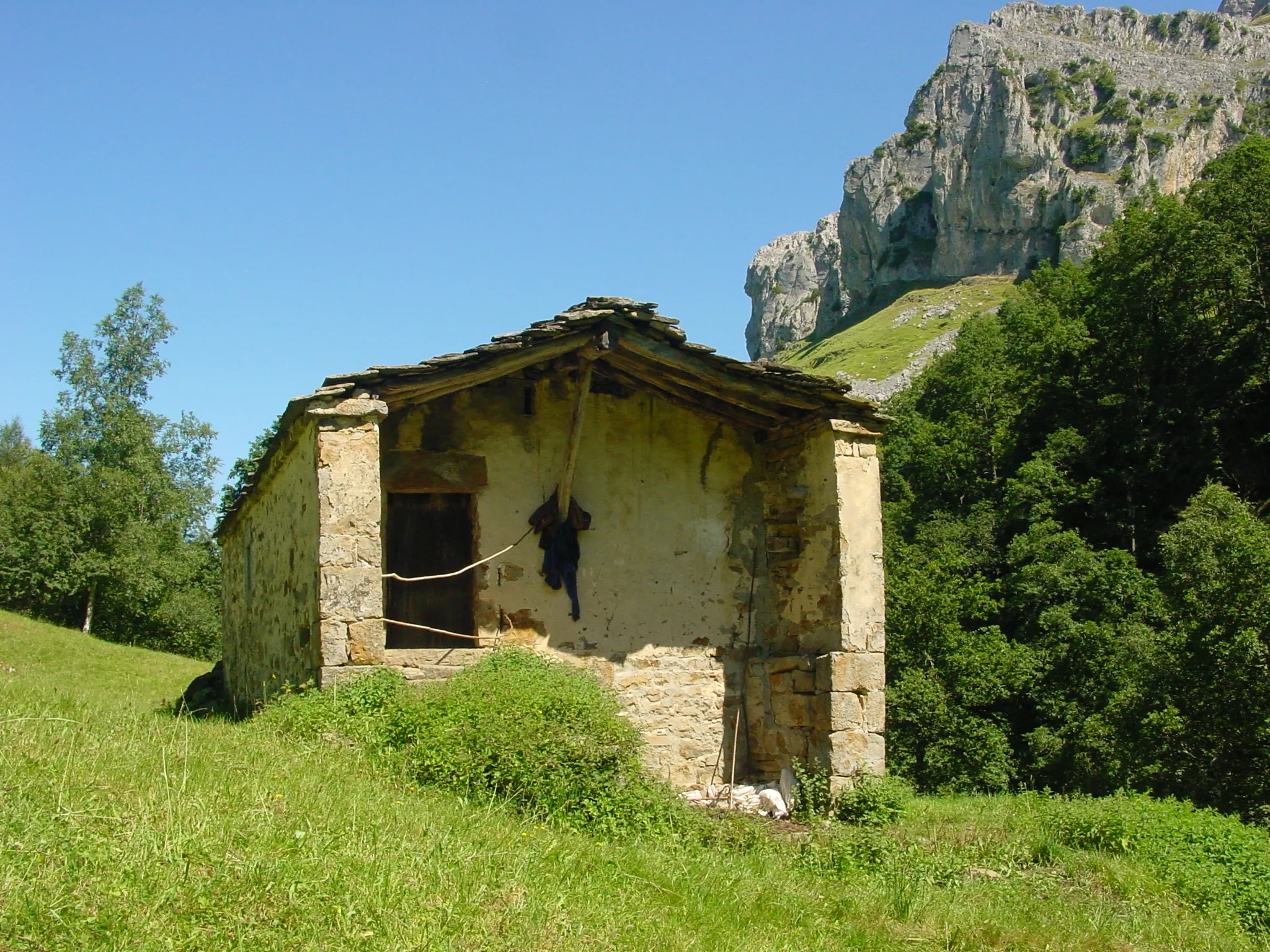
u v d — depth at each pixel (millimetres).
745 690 12219
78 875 4801
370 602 9727
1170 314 36375
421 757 8602
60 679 21094
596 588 11828
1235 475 34094
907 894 8023
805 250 169875
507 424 11773
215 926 4594
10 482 42500
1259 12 188875
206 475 44094
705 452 12547
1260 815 19188
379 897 5246
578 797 8648
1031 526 32906
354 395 10023
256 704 13172
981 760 27094
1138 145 112125
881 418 11703
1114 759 23516
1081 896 9023
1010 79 117250
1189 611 22516
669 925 6082
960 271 121438
